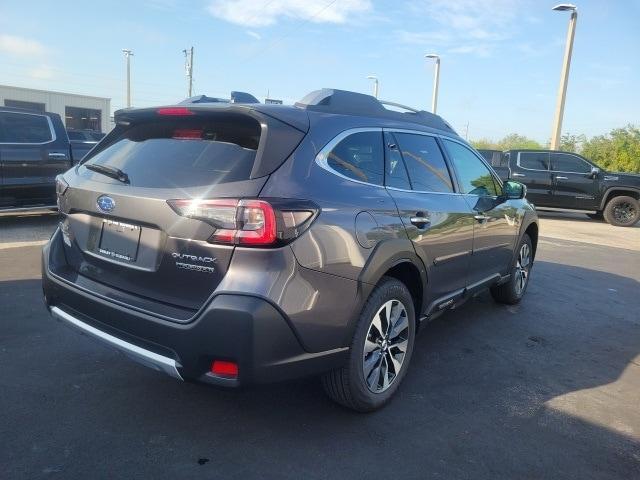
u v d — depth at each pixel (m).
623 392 3.75
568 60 19.52
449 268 3.88
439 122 4.33
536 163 15.47
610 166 34.19
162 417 3.04
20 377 3.43
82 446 2.72
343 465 2.68
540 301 5.99
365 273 2.84
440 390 3.60
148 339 2.60
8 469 2.50
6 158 8.33
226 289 2.40
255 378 2.45
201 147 2.80
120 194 2.74
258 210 2.40
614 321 5.42
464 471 2.69
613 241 11.65
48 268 3.21
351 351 2.89
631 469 2.80
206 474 2.55
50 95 36.12
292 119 2.81
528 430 3.14
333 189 2.80
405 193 3.42
